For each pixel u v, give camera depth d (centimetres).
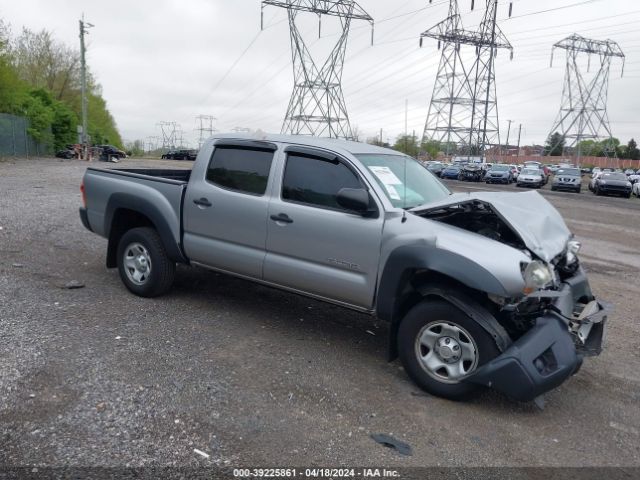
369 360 470
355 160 469
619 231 1472
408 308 439
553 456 343
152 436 331
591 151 11406
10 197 1348
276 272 498
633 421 395
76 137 5172
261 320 549
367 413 379
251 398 386
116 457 308
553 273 400
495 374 372
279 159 505
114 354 439
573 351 381
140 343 466
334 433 351
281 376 424
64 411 350
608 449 355
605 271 927
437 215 449
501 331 382
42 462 299
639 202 2847
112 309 549
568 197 2836
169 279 585
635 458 347
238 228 518
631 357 520
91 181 641
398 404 395
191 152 6725
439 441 351
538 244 402
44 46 6247
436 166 5075
